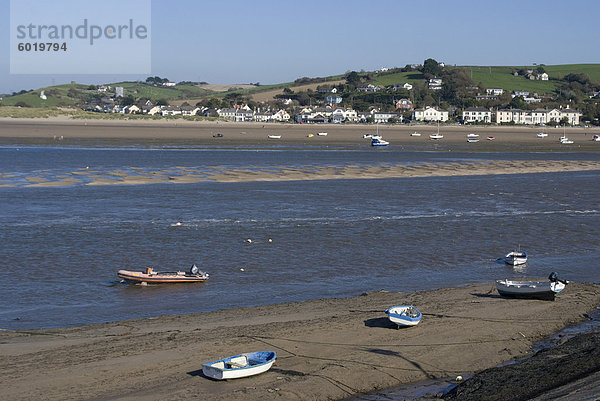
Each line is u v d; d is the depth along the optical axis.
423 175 97.44
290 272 41.75
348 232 53.66
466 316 31.92
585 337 27.88
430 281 40.59
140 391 22.64
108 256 44.75
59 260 43.41
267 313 32.59
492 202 71.12
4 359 25.27
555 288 35.00
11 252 44.94
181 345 27.08
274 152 138.00
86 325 30.70
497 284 35.97
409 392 23.72
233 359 24.73
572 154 152.62
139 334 28.80
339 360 25.98
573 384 22.09
